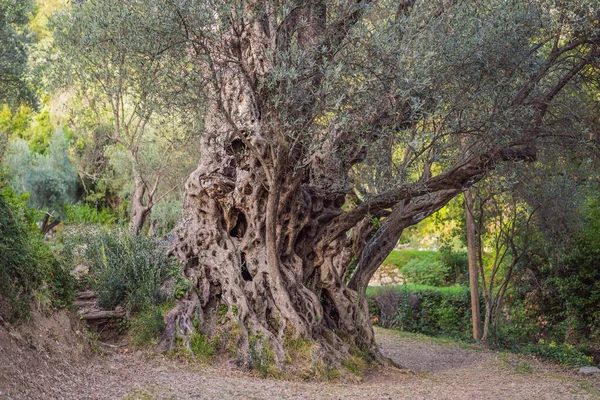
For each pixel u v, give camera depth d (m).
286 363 10.23
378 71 9.95
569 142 12.18
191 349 10.04
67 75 15.71
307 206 11.95
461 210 22.77
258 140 11.20
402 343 17.73
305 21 10.18
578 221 18.94
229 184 11.82
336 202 13.09
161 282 11.11
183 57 9.55
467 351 16.75
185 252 11.66
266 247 11.11
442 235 25.20
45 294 9.04
